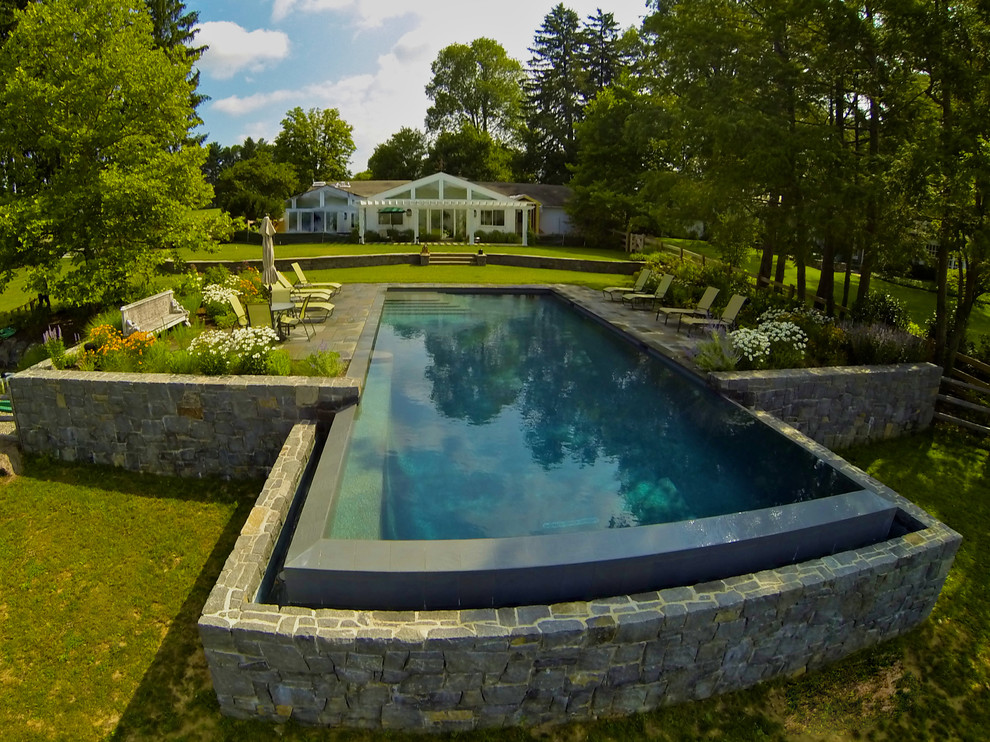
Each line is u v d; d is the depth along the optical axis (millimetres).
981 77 9570
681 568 5129
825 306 14453
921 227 11039
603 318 15156
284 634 4172
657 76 17828
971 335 17484
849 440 9844
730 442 8289
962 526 7520
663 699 4730
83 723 4551
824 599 4922
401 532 6066
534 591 4855
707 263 22594
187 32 36781
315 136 60375
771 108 12898
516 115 65625
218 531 6934
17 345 15180
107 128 14008
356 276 22406
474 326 15328
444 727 4484
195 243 15867
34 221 13000
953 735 4676
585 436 8609
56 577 6078
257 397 8047
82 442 8312
